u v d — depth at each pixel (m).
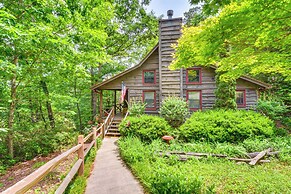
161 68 12.09
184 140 7.68
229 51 4.64
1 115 8.50
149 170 4.21
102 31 8.77
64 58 7.43
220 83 10.62
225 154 5.73
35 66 7.43
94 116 14.93
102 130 9.45
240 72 5.35
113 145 7.86
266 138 7.15
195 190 3.10
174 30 11.85
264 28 3.30
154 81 12.67
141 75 12.91
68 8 5.84
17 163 7.36
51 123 11.63
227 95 10.42
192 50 4.61
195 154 5.70
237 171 4.45
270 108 10.72
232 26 3.29
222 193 3.40
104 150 7.00
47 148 8.55
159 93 12.22
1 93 6.85
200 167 4.73
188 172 4.35
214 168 4.70
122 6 15.40
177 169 4.42
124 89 12.20
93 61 8.68
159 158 5.13
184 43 4.66
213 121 7.80
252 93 11.23
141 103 12.47
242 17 3.08
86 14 6.94
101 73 17.05
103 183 3.94
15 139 8.16
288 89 12.66
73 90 16.39
